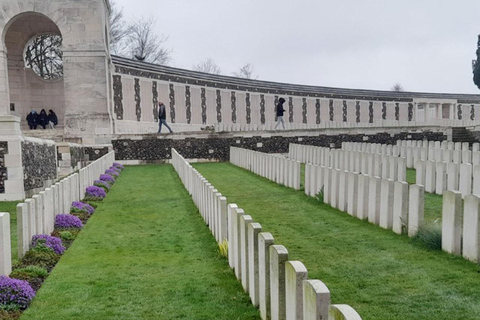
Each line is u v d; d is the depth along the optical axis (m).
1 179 13.14
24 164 13.51
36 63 42.66
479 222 6.38
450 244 6.92
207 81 41.56
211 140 29.72
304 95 50.44
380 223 8.87
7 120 13.19
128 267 6.71
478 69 53.19
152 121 35.84
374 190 9.03
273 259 4.27
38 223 7.84
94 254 7.48
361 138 33.38
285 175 15.43
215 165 26.08
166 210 11.37
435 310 4.85
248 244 5.28
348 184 10.26
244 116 45.62
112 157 25.12
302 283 3.63
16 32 30.28
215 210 8.11
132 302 5.36
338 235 8.27
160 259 7.08
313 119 51.28
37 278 6.21
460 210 6.81
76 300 5.45
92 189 13.67
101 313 5.06
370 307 4.97
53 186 9.27
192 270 6.46
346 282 5.77
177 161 20.89
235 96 44.62
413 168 19.36
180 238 8.43
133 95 33.72
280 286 4.14
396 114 58.25
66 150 20.03
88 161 27.30
